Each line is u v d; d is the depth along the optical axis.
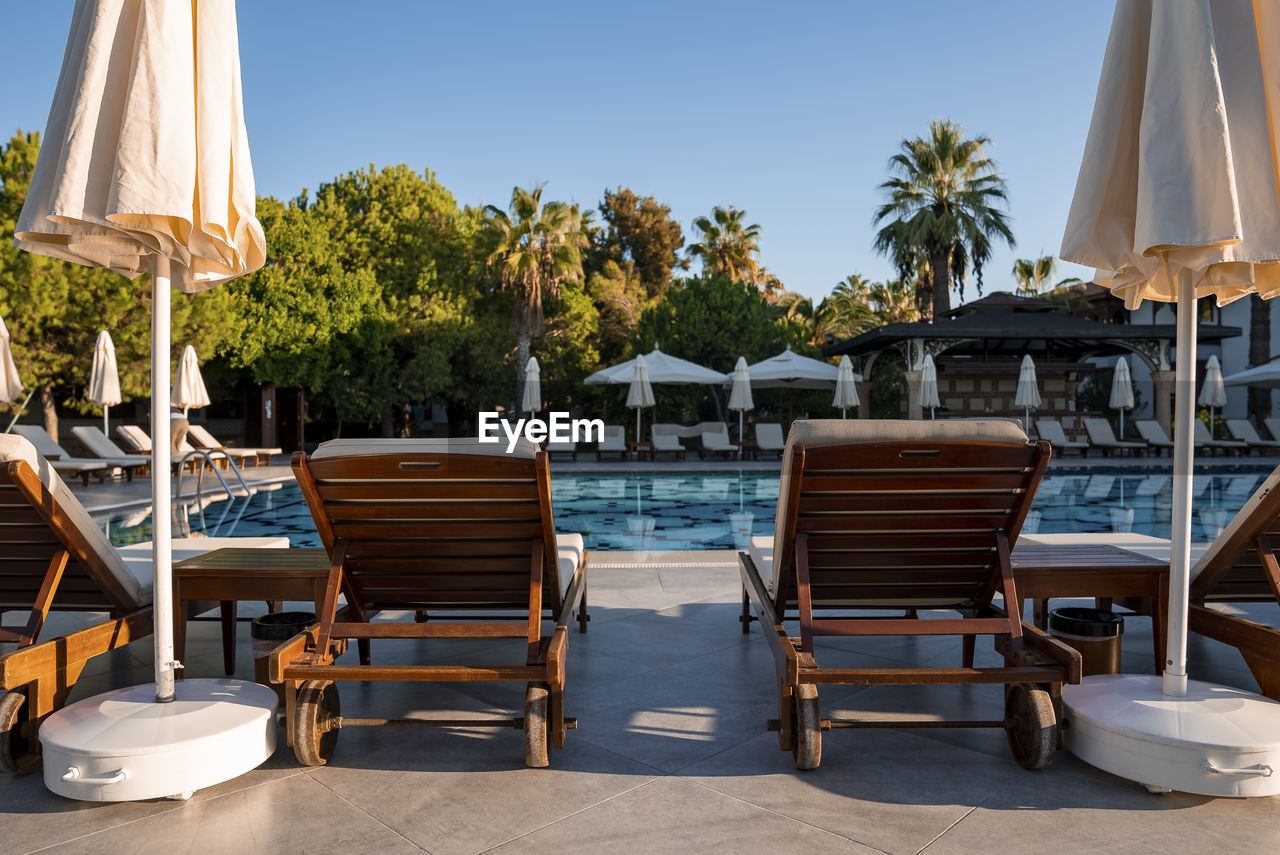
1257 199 2.27
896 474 2.74
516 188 23.80
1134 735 2.44
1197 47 2.22
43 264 15.55
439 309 23.50
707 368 21.84
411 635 2.76
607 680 3.53
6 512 2.72
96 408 18.12
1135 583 3.33
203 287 3.06
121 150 2.14
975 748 2.83
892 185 24.25
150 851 2.11
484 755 2.76
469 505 2.78
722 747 2.81
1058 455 19.12
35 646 2.61
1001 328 18.58
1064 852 2.09
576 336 25.67
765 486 13.98
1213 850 2.11
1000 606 3.54
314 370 22.09
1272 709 2.54
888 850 2.10
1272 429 19.50
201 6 2.36
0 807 2.37
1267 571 2.97
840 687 3.51
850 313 32.88
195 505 10.34
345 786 2.50
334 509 2.81
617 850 2.10
